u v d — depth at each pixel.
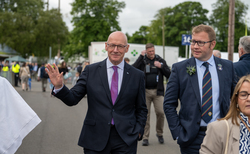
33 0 44.53
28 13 43.38
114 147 2.72
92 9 40.91
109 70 2.85
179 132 2.75
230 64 2.88
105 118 2.69
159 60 5.41
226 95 2.73
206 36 2.77
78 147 5.10
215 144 1.87
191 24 56.03
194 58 2.89
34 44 42.78
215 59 2.87
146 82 5.34
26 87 16.55
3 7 44.00
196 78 2.79
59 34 43.28
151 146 5.26
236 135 1.80
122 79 2.81
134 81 2.86
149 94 5.37
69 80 25.66
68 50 46.28
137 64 5.42
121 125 2.69
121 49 2.80
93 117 2.75
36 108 9.58
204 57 2.81
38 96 13.30
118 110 2.75
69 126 6.84
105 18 41.25
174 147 5.20
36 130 6.35
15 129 2.30
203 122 2.71
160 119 5.44
